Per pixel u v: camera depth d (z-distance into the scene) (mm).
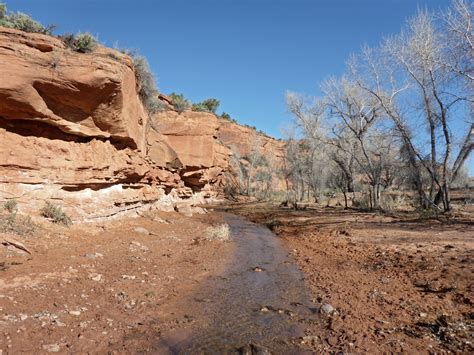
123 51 14836
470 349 4617
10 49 8977
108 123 12500
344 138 32344
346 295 7324
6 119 9875
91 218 11766
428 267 8578
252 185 62156
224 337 5316
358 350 4750
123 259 8664
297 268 10422
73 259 7754
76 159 11422
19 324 4582
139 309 5953
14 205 9031
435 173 21797
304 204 36469
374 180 27344
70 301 5621
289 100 37031
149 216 16469
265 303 7074
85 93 10656
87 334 4719
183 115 29453
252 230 19172
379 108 26594
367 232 15109
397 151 29969
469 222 16062
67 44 10617
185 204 25594
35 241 8203
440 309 6102
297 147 45844
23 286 5773
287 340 5293
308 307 6895
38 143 10445
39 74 9484
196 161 29172
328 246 13375
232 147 62531
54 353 4125
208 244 13102
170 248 11227
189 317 5988
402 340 5012
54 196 10570
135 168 15219
